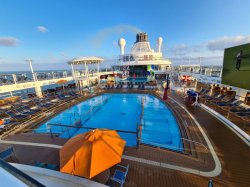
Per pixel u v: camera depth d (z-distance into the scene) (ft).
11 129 28.99
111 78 96.94
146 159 18.06
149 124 34.09
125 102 54.70
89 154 11.71
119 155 12.47
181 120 30.86
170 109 39.60
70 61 65.82
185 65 100.12
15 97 51.16
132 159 18.06
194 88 59.41
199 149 20.01
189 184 14.29
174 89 62.64
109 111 45.85
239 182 14.40
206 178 14.94
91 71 96.43
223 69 33.35
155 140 27.37
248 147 20.31
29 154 20.20
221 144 21.11
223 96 38.83
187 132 25.13
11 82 50.21
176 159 18.01
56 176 12.37
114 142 13.65
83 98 55.21
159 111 42.19
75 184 11.98
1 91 44.37
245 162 17.24
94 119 39.99
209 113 33.88
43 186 3.79
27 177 3.63
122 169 16.39
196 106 39.70
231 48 30.40
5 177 3.20
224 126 26.94
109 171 15.51
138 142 20.47
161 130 30.96
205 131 25.14
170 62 104.17
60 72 71.41
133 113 43.55
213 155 18.63
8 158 19.22
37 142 23.40
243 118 26.09
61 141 23.61
